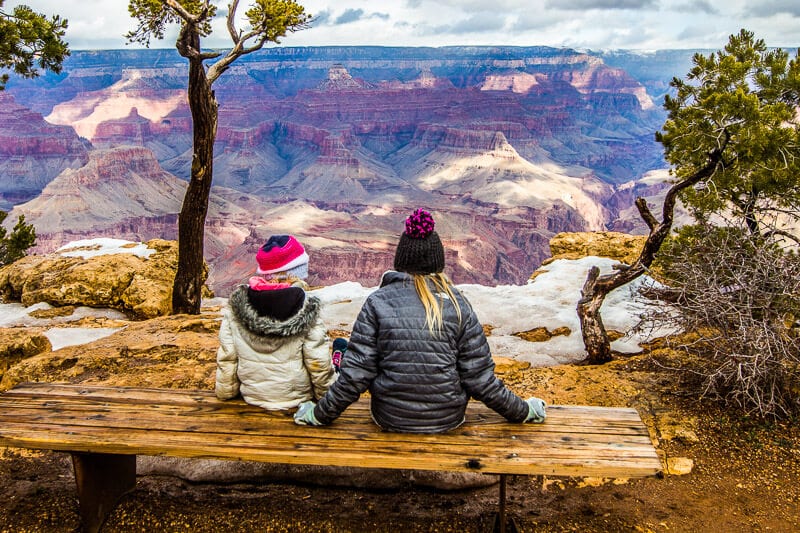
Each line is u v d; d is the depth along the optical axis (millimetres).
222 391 4906
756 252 6594
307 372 4719
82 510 4891
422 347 4211
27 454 6094
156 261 14773
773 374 6219
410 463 4246
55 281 13211
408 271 4289
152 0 10695
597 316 8500
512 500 5336
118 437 4520
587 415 4859
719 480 5504
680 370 7441
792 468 5602
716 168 7852
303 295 4527
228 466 5570
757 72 8305
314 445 4395
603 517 5074
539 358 9086
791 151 7688
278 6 10117
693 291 6566
